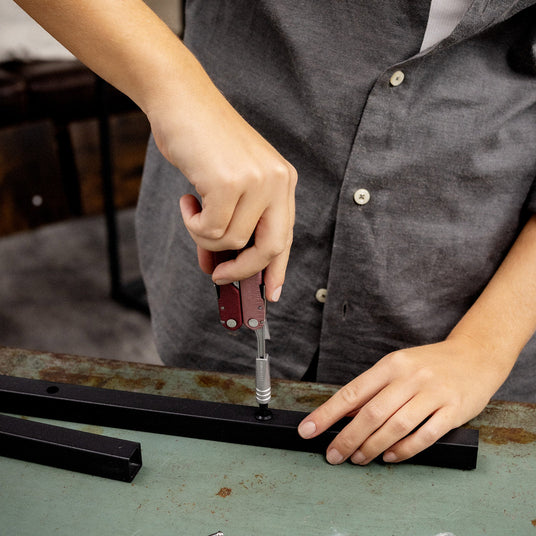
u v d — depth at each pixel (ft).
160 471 1.98
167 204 2.99
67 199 8.78
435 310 2.68
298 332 2.77
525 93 2.38
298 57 2.32
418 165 2.37
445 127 2.33
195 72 1.70
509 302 2.39
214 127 1.65
